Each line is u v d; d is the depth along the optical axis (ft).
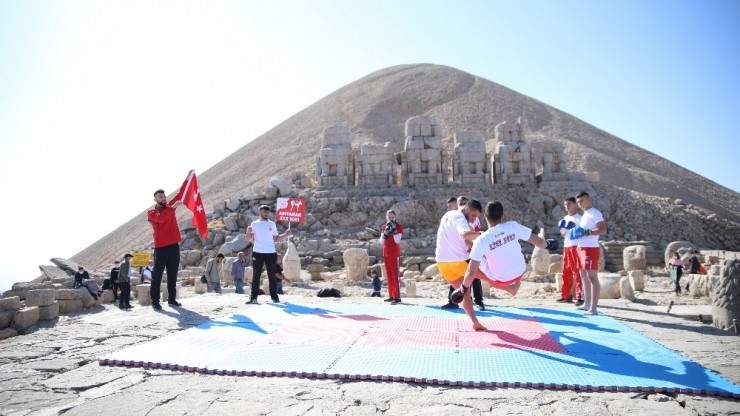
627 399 16.10
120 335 25.36
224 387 17.44
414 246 92.63
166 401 16.19
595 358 20.25
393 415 14.94
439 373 18.26
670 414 14.82
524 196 113.50
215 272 61.67
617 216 114.11
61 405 15.92
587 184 118.93
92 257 216.74
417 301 37.52
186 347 22.30
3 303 29.99
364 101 324.60
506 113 296.10
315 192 111.45
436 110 304.30
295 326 26.53
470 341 23.03
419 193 111.34
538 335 24.25
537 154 125.29
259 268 36.96
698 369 18.76
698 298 48.44
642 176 227.40
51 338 24.72
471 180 117.29
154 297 33.78
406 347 21.95
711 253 84.28
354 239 96.89
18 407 15.72
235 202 109.40
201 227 42.06
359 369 18.81
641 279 55.36
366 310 32.19
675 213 117.80
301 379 18.24
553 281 67.87
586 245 31.65
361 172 118.52
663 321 29.19
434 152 117.39
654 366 19.16
